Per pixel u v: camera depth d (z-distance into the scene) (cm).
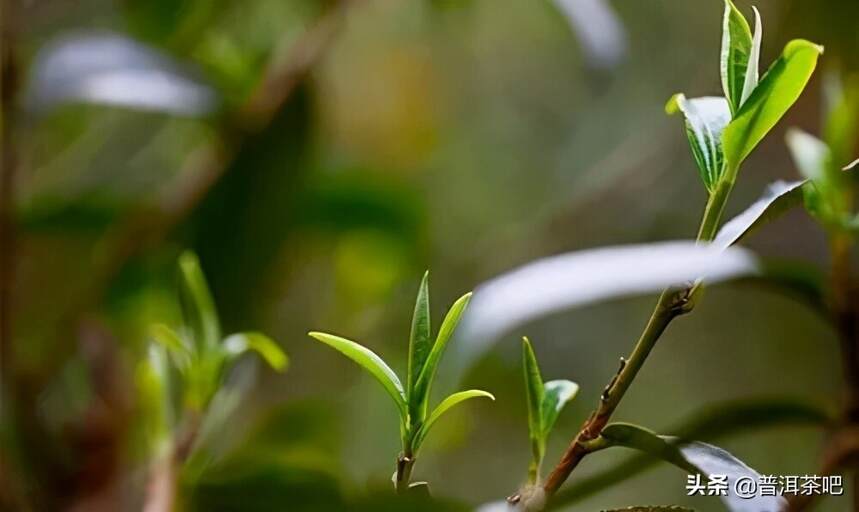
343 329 145
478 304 79
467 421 140
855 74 111
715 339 167
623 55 112
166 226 116
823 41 125
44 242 128
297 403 103
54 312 127
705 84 174
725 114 65
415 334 65
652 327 64
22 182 114
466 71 187
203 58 119
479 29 185
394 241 136
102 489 87
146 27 127
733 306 167
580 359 164
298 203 122
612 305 168
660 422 162
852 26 123
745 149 64
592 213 171
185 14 125
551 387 66
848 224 76
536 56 190
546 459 142
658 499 139
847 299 77
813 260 138
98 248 121
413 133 181
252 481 74
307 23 131
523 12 184
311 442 98
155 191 129
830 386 156
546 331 164
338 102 171
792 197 66
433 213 165
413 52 180
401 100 180
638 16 178
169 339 76
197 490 74
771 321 164
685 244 75
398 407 65
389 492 66
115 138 151
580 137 186
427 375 65
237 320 117
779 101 63
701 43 177
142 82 101
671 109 65
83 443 89
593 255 77
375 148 179
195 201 117
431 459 142
